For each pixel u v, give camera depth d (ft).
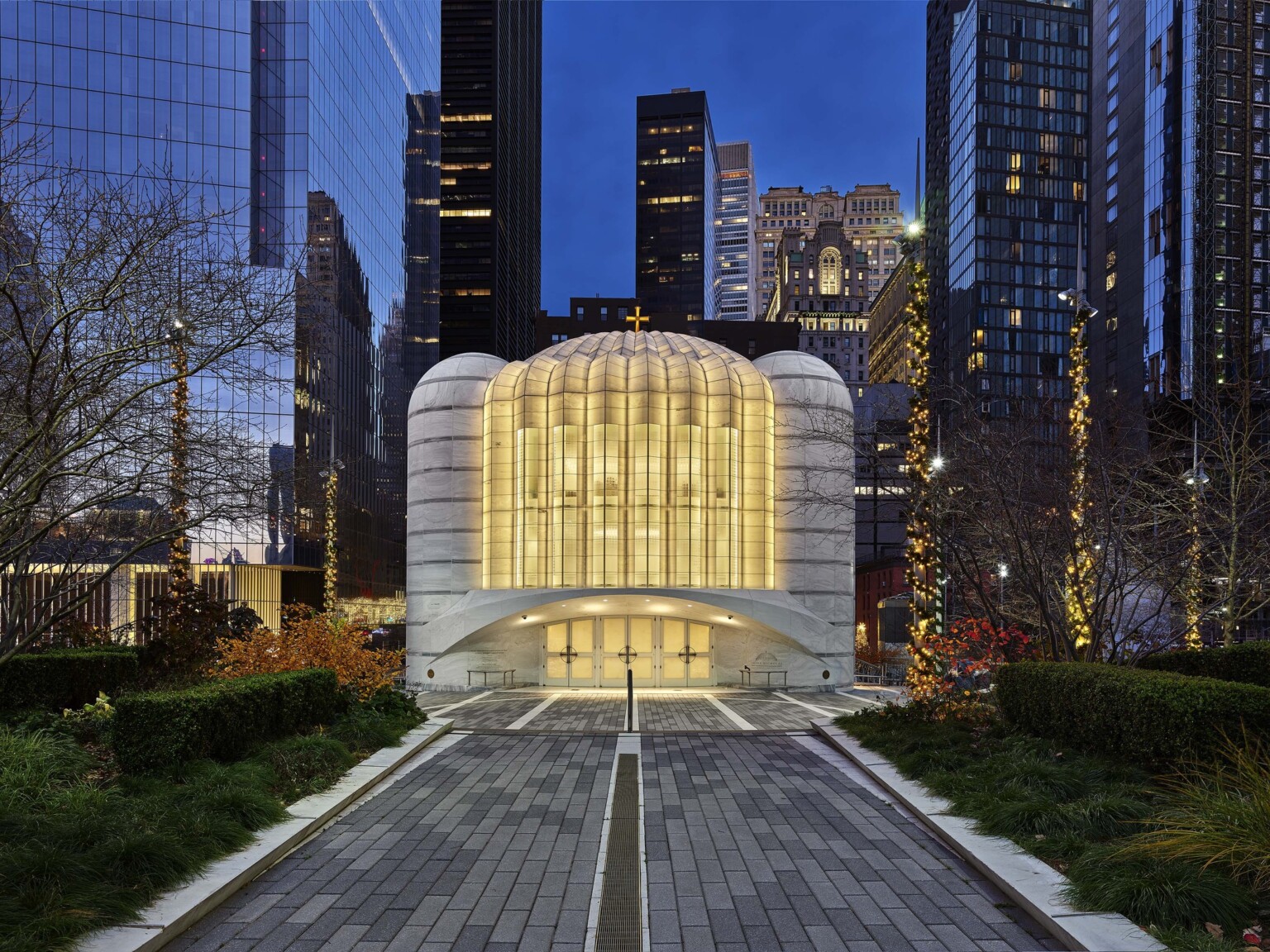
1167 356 231.50
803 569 98.12
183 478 40.09
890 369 480.23
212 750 34.83
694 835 29.91
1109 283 270.26
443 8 445.78
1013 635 50.96
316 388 172.96
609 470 96.53
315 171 179.01
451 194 437.17
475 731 54.24
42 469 32.99
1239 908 19.62
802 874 25.55
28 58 157.79
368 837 29.71
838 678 96.68
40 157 106.42
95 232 38.70
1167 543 58.34
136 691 46.29
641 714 66.03
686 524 96.37
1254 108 237.25
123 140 161.27
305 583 184.03
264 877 25.36
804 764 43.50
